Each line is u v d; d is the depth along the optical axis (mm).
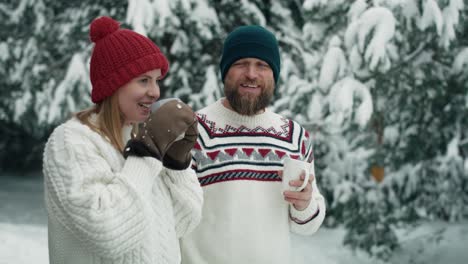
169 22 5207
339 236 6117
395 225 5391
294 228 1991
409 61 4516
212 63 6023
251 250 1843
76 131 1298
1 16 7070
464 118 5391
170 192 1476
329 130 5047
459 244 5613
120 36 1350
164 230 1370
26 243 5105
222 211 1866
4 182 10570
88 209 1171
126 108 1368
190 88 5980
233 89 1916
